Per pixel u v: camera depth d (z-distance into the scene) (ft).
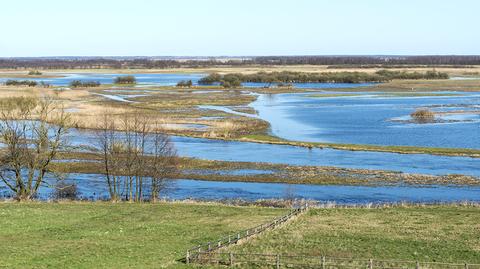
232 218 161.07
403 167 243.40
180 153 273.54
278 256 112.37
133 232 143.02
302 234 141.28
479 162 251.60
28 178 212.64
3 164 201.87
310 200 193.77
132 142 267.18
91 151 266.77
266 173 235.81
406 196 200.03
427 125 363.76
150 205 179.52
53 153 198.18
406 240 135.64
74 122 338.75
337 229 147.02
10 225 146.41
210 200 195.62
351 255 122.01
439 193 203.62
